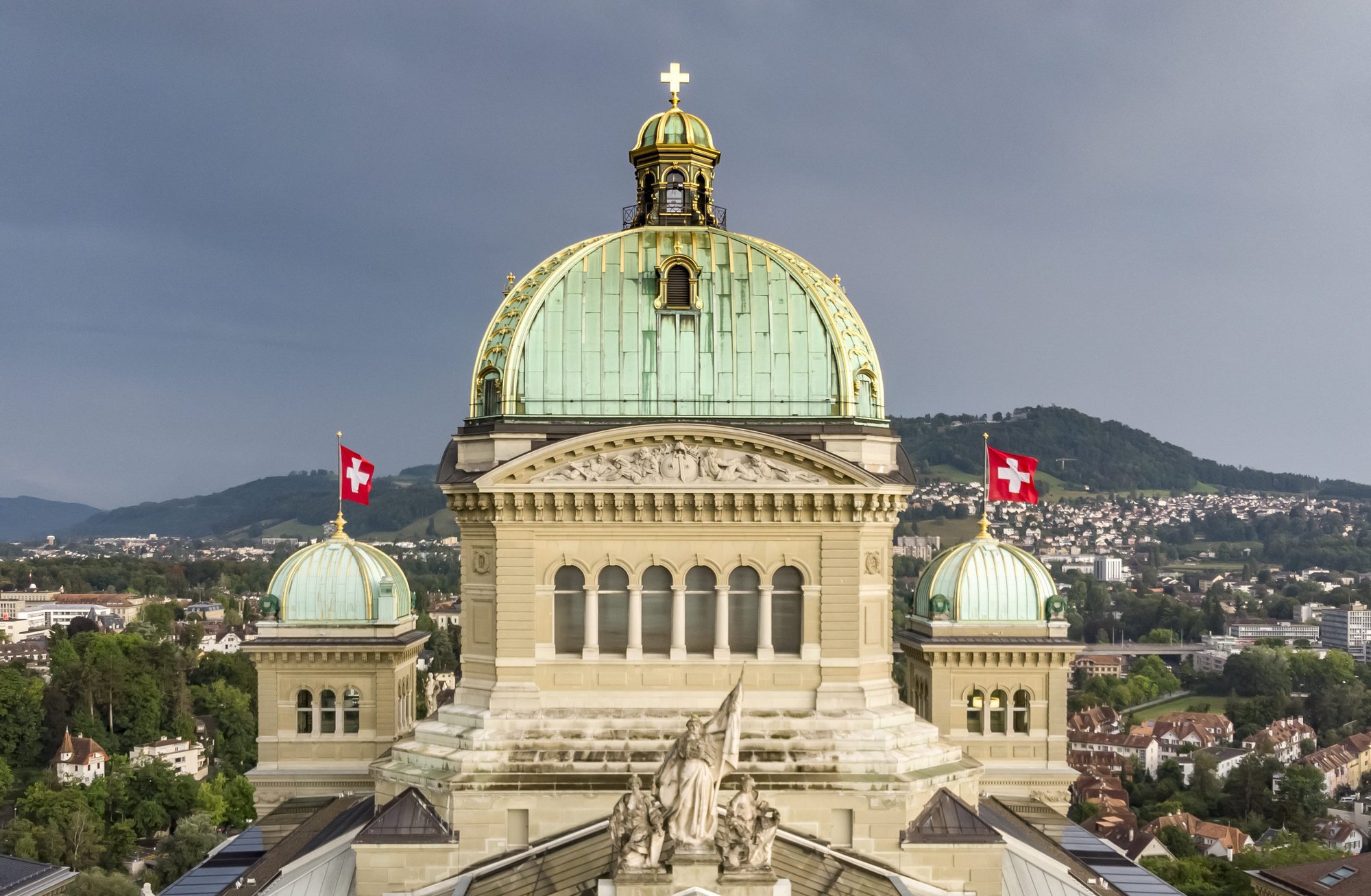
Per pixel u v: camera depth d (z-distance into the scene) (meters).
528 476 64.00
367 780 93.25
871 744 63.69
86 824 169.75
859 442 65.56
